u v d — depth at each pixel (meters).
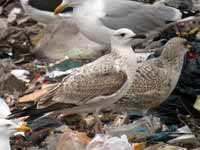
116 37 9.88
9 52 14.17
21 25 15.62
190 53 11.40
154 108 10.90
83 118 11.04
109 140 9.04
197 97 10.87
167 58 10.37
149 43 13.62
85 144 9.43
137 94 10.23
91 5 12.78
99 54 13.56
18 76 12.74
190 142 10.12
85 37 13.69
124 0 13.26
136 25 13.10
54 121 10.60
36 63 13.59
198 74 11.10
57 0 14.38
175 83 10.48
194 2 14.86
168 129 10.48
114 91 9.77
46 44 13.89
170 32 13.76
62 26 14.07
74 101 9.80
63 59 13.59
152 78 10.27
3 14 16.28
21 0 14.67
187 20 13.41
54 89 9.86
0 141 8.94
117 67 9.81
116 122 10.80
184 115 10.83
